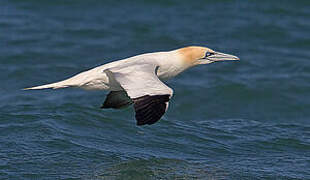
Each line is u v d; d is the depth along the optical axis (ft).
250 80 78.84
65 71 80.84
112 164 49.39
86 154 51.08
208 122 64.54
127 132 58.13
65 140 53.98
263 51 91.45
